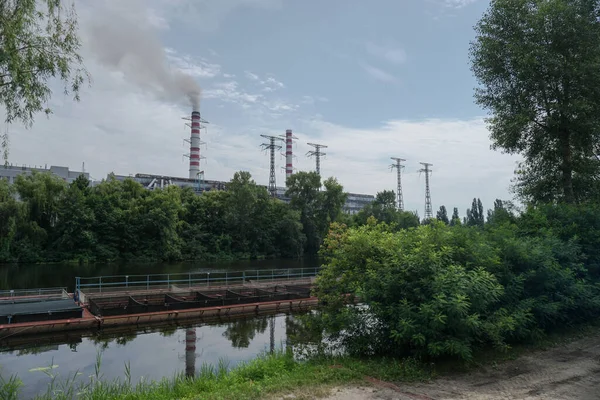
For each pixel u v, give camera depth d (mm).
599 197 17797
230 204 73000
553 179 18797
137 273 44656
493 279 8336
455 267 8430
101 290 25906
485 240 10727
